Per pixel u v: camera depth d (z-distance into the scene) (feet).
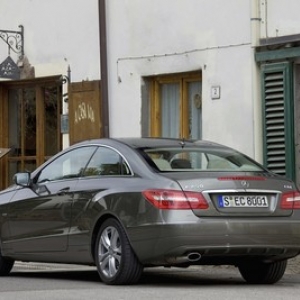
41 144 133.18
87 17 123.54
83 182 73.31
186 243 64.23
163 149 71.87
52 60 128.16
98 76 122.01
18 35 132.57
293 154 100.53
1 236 81.46
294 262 88.12
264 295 63.10
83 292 64.44
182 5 111.75
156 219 64.95
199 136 112.98
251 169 71.82
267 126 102.37
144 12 116.37
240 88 104.83
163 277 79.87
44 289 67.97
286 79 100.37
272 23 101.81
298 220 68.28
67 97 126.00
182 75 114.01
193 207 64.90
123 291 64.80
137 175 68.69
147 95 117.60
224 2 106.63
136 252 66.49
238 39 104.94
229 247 65.26
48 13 128.77
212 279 77.97
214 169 70.23
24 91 136.05
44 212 76.13
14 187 82.02
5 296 63.41
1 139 137.49
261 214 66.95
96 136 121.19
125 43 118.62
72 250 72.95
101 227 69.97
